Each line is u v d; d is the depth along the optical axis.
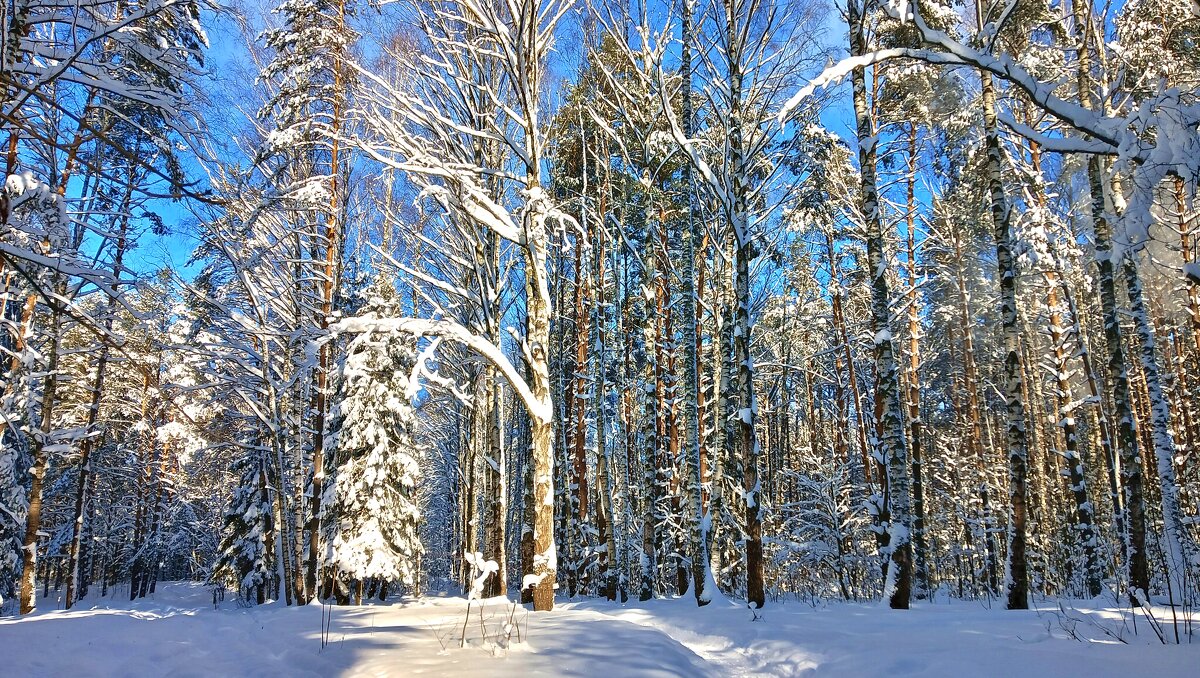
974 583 15.94
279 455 18.17
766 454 23.64
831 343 20.83
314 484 16.52
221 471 26.44
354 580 20.83
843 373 22.28
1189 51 9.95
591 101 16.69
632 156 17.83
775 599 12.70
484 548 23.72
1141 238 4.19
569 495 18.89
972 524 16.23
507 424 27.25
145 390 23.89
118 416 26.75
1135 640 5.14
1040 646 5.17
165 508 33.22
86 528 30.17
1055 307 14.26
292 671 5.36
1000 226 10.02
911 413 16.30
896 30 10.62
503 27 11.09
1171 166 3.89
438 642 6.22
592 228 18.48
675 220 18.34
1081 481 12.70
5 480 19.72
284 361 17.39
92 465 27.20
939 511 18.91
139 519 32.34
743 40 11.54
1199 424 18.34
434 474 41.34
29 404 17.55
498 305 14.38
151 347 13.91
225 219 13.13
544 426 11.26
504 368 11.05
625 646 5.87
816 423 26.70
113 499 32.44
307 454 20.64
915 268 17.17
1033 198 14.40
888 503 10.67
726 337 13.16
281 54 15.74
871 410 19.20
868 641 6.01
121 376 23.56
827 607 9.84
